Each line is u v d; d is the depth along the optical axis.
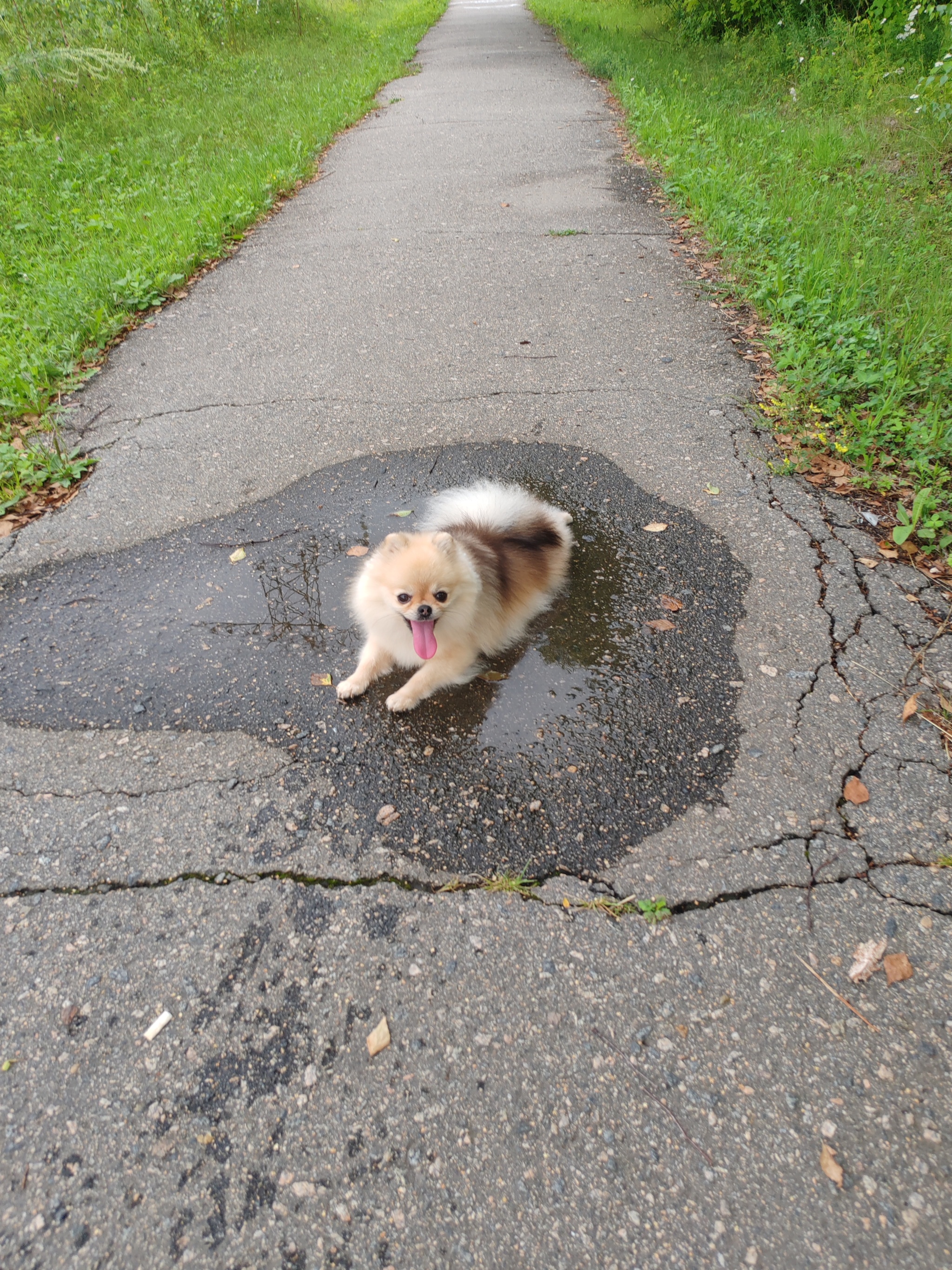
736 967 0.82
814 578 1.21
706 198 2.36
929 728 1.00
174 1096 0.76
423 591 1.02
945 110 2.77
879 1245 0.67
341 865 0.91
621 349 1.78
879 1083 0.75
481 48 5.67
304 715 1.07
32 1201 0.71
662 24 5.32
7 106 3.45
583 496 1.40
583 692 1.08
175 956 0.84
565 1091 0.75
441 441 1.54
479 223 2.47
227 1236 0.69
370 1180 0.71
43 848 0.93
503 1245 0.68
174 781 0.99
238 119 3.60
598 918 0.86
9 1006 0.81
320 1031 0.79
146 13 4.52
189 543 1.34
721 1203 0.69
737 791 0.95
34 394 1.65
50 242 2.49
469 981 0.82
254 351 1.85
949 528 1.26
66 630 1.20
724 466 1.44
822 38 3.75
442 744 1.02
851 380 1.54
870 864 0.88
